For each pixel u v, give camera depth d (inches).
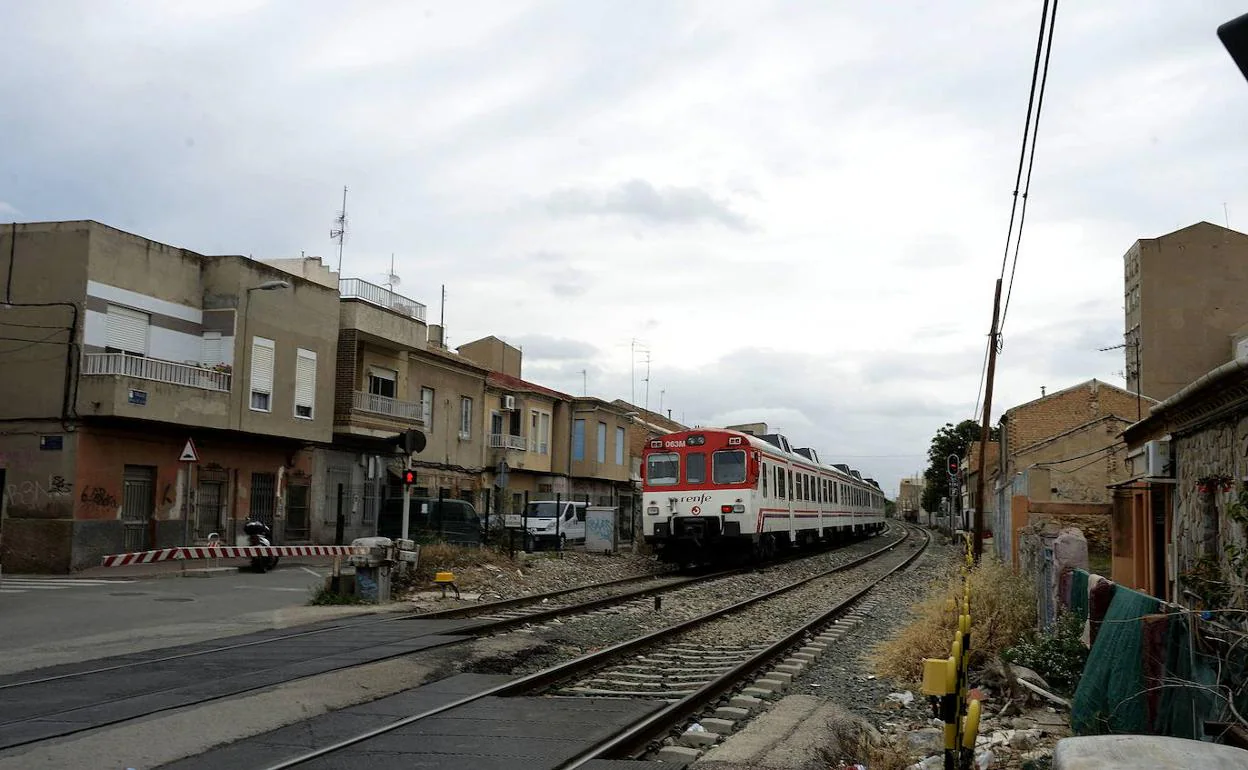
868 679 440.8
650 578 949.2
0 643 460.8
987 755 290.4
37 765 244.8
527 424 1688.0
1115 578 687.7
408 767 253.6
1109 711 273.4
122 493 919.0
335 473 1216.2
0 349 900.0
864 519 2052.2
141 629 511.5
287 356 1103.6
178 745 269.7
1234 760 135.6
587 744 279.4
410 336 1321.4
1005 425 1652.3
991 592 496.4
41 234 908.0
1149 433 517.0
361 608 623.2
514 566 898.7
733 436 1059.9
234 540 1045.2
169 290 989.8
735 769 265.7
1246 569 295.6
